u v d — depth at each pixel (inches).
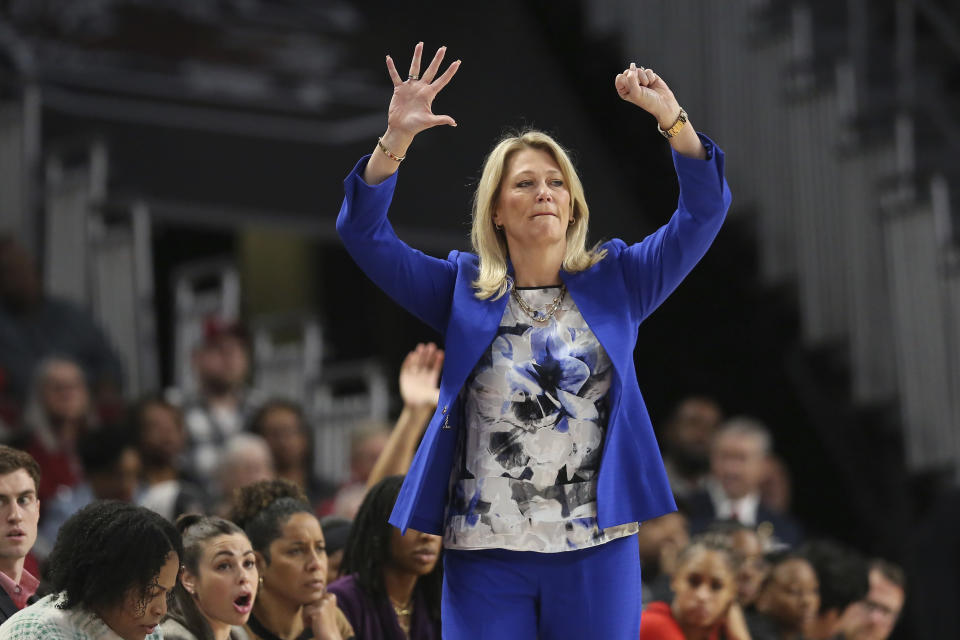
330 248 1375.5
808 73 1124.5
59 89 1035.9
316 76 1130.7
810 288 1117.1
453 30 1191.6
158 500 683.4
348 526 533.0
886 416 1083.3
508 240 368.8
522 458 355.6
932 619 1002.7
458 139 1168.2
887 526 1080.8
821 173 1112.8
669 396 1198.9
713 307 1182.9
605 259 373.7
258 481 484.7
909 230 1055.6
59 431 770.2
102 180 997.8
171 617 415.8
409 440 540.7
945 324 1039.6
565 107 1223.5
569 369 357.4
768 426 1159.6
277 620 455.8
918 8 1146.0
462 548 356.8
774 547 742.5
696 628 567.2
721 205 362.0
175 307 1140.5
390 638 474.9
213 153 1085.8
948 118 1146.0
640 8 1220.5
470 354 356.5
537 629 362.3
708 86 1178.0
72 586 359.6
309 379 1115.3
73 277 980.6
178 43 1083.3
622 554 358.0
